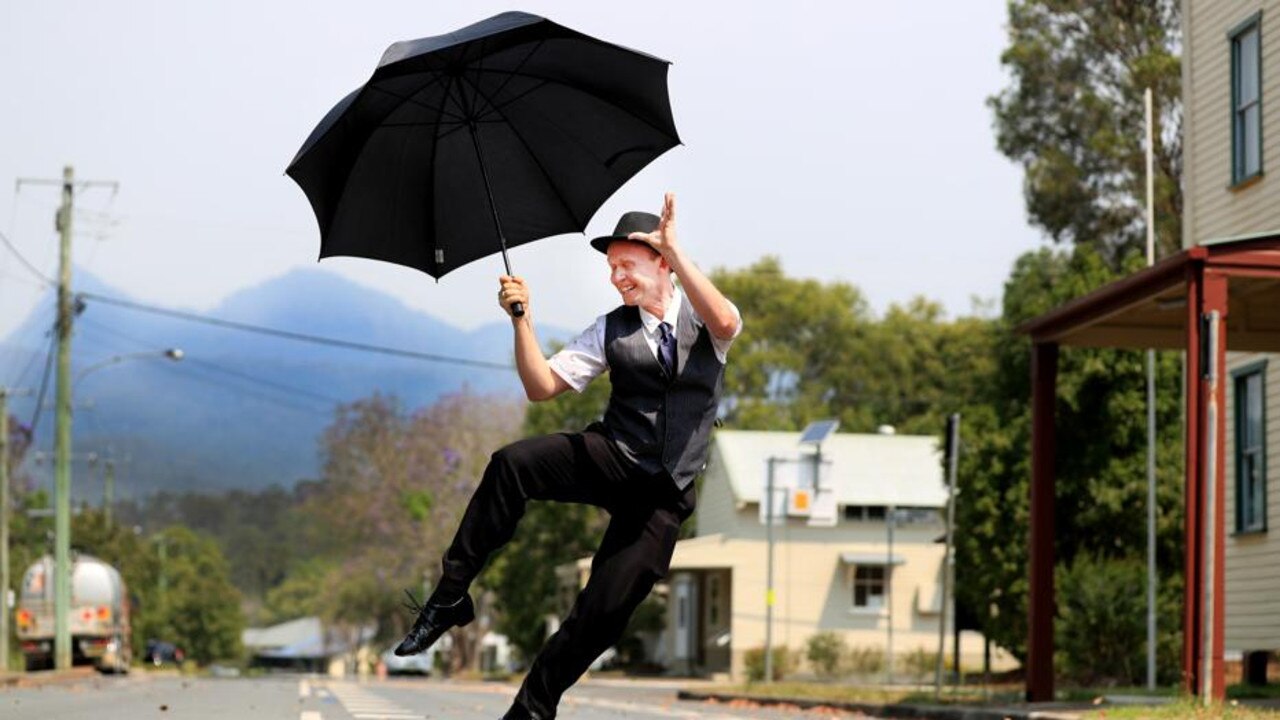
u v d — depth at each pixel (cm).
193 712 1853
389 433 8988
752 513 5625
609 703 2555
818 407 8381
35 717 1725
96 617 5331
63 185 5031
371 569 8938
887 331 8788
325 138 737
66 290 5012
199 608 15962
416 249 793
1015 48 5931
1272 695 2253
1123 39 5797
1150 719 1617
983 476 3756
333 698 2475
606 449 731
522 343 749
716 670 5634
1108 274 3812
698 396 738
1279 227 2622
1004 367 3962
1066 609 2906
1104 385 3631
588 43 731
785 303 8562
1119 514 3622
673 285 754
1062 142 5912
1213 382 1684
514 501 727
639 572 741
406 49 709
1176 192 5616
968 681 4356
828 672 5203
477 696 2772
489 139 774
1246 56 2759
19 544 9462
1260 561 2645
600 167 784
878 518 5606
